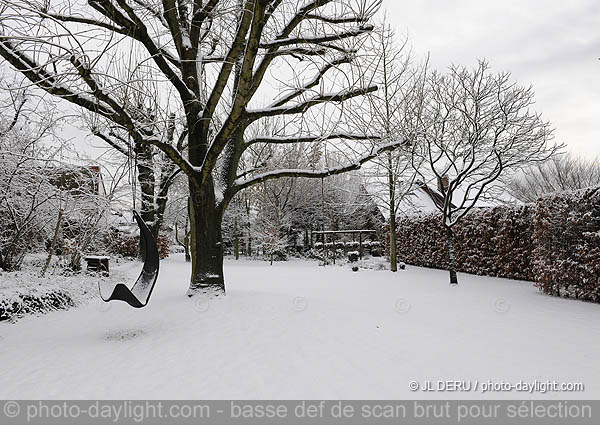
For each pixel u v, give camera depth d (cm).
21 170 953
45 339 563
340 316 668
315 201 2919
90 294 912
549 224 944
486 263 1425
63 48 537
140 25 700
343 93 759
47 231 1167
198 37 827
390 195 1636
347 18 764
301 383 391
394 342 525
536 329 603
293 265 2161
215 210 825
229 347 507
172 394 368
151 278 610
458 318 683
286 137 868
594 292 844
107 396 365
